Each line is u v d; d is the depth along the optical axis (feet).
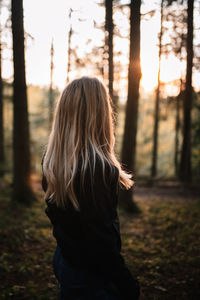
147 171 118.01
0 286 11.50
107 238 3.86
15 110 26.27
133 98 26.23
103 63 33.94
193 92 38.34
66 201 4.02
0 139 48.55
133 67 25.45
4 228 18.67
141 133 128.67
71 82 4.65
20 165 26.78
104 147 4.44
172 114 75.97
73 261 4.12
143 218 25.44
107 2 26.89
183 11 41.63
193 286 11.93
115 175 4.07
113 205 4.19
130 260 15.03
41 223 21.39
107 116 4.57
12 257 14.49
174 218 24.07
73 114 4.35
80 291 4.15
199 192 42.16
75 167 3.96
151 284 12.25
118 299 4.30
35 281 12.30
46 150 4.93
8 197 28.78
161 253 16.02
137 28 24.22
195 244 17.04
